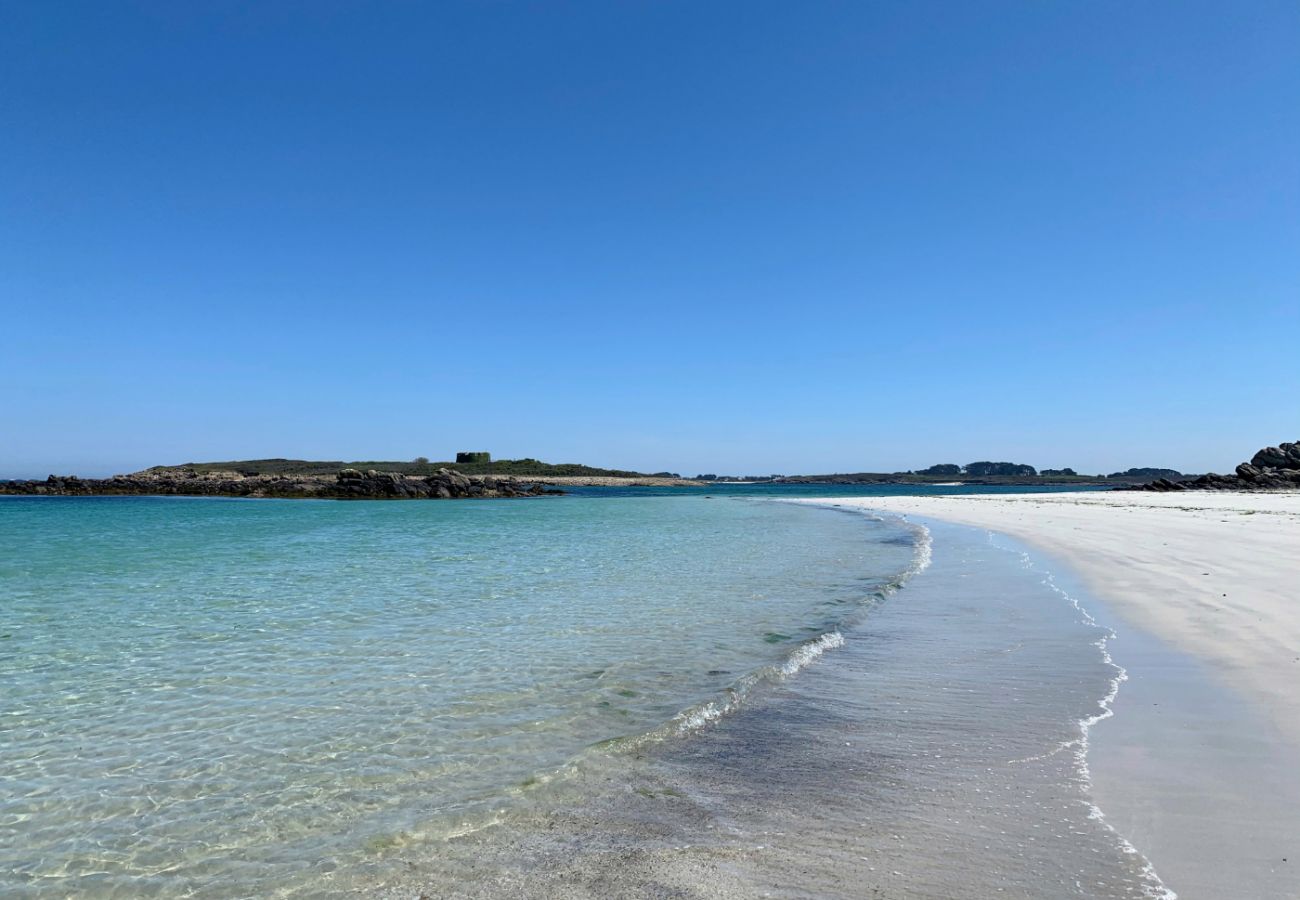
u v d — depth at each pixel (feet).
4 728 25.21
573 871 15.06
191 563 74.54
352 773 20.92
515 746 22.81
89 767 21.71
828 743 22.21
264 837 17.26
